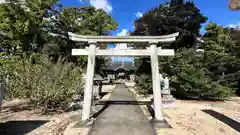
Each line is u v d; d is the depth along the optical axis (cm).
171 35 569
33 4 1616
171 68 1123
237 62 1281
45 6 1681
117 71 3975
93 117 606
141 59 1420
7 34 1619
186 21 1612
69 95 685
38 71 663
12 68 727
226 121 572
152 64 574
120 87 2156
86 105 552
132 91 1627
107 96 1250
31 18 1597
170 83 1129
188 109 781
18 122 528
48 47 1606
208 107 834
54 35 1794
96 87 1088
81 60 1491
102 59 1906
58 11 1803
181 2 1786
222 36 1570
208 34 1847
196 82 1031
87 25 1956
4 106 747
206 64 1277
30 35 1698
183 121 571
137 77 1762
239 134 444
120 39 578
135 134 438
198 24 1673
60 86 661
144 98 1130
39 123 520
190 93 1075
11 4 1540
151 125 515
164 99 830
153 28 1655
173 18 1593
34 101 663
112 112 693
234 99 1123
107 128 487
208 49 1619
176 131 466
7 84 679
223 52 1473
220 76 1267
